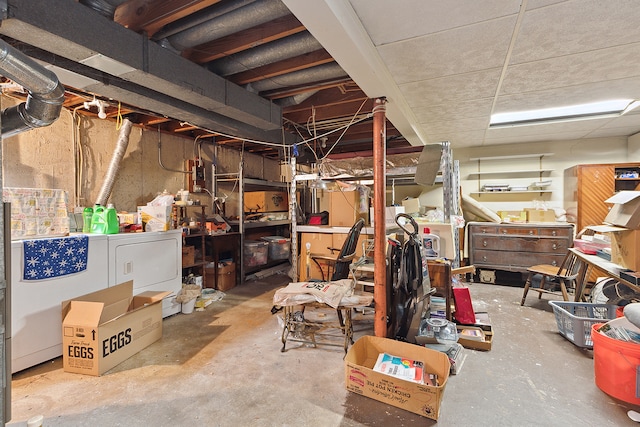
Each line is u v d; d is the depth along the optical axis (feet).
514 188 16.07
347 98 10.42
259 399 6.17
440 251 10.63
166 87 7.22
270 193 17.19
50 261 7.53
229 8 5.82
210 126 10.88
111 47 5.82
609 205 13.76
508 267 14.52
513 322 10.05
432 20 5.82
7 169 9.00
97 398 6.19
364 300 7.86
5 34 5.03
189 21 6.25
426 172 11.75
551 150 15.98
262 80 8.87
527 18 5.73
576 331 8.21
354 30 5.79
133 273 9.56
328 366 7.39
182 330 9.50
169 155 13.69
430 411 5.55
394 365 6.58
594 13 5.56
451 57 7.22
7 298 3.56
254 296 13.08
